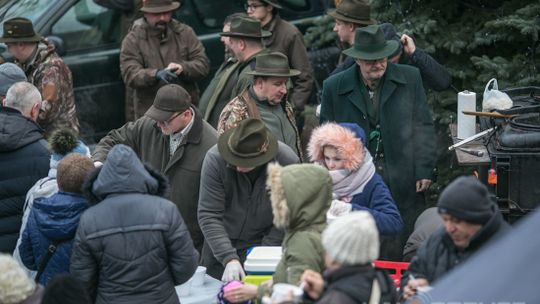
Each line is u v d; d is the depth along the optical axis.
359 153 17.83
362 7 23.61
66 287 14.53
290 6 30.11
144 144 21.06
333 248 13.07
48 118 25.09
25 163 20.03
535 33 24.14
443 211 13.90
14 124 20.02
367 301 13.04
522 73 24.66
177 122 20.19
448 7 25.80
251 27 23.05
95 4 28.44
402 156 21.30
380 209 17.86
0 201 20.02
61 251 17.64
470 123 21.27
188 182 20.53
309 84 26.23
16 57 25.28
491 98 20.67
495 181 18.23
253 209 18.78
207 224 18.66
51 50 25.34
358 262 13.09
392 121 21.30
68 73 25.53
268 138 18.47
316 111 24.59
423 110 21.45
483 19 25.70
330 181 15.00
